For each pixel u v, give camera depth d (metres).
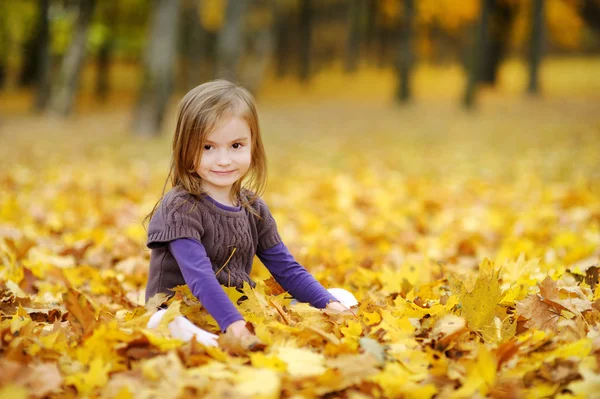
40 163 10.58
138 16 29.70
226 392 1.90
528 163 10.62
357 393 1.93
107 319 2.52
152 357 2.24
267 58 25.12
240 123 2.69
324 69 43.97
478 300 2.64
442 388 2.08
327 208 7.05
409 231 5.68
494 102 24.97
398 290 3.50
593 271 3.25
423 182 9.08
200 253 2.60
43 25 24.25
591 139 13.62
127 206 6.37
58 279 3.65
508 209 6.85
